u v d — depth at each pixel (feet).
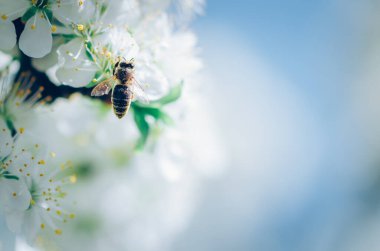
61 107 0.71
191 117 0.73
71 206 0.76
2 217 0.64
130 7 0.61
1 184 0.58
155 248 0.80
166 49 0.64
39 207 0.60
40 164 0.61
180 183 0.79
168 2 0.66
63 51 0.59
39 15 0.58
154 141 0.72
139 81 0.62
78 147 0.74
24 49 0.57
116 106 0.61
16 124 0.63
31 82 0.64
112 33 0.60
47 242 0.69
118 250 0.78
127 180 0.77
